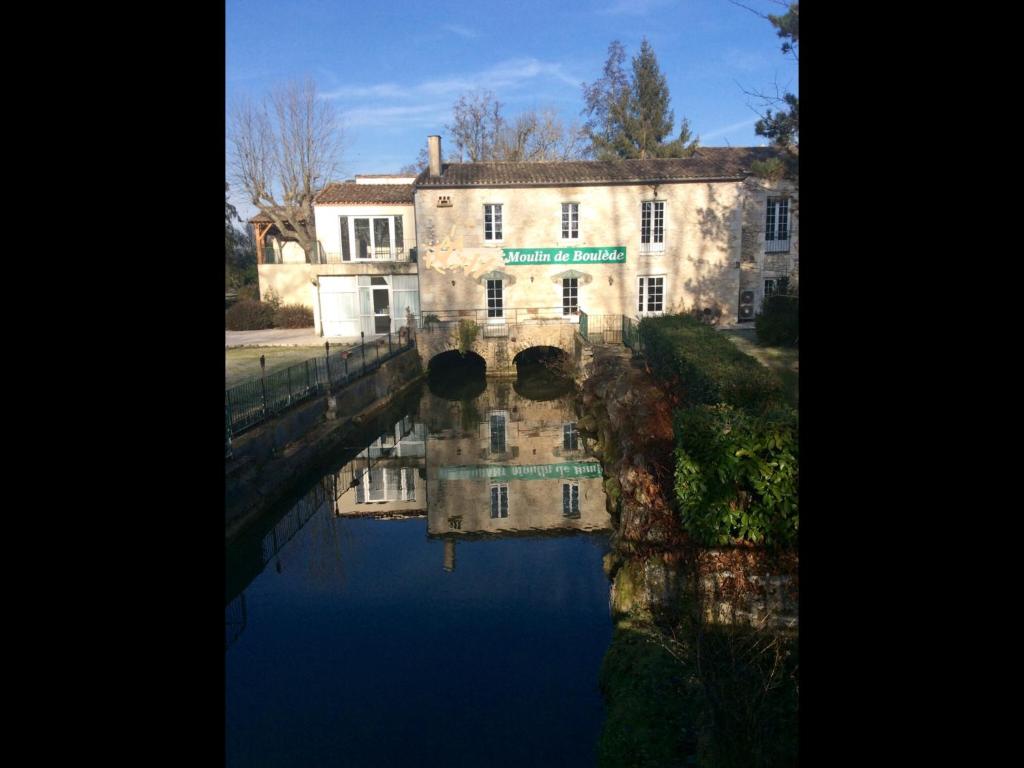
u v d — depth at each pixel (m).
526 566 9.22
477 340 23.27
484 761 5.36
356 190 27.84
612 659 5.96
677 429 6.73
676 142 37.03
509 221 24.12
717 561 6.30
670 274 24.36
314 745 5.64
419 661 6.93
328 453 14.21
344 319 26.62
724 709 4.32
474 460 14.67
